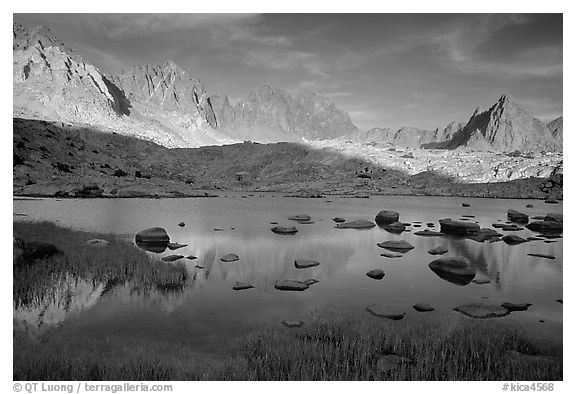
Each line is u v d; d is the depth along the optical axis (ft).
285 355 35.17
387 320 47.39
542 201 280.10
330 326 42.96
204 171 587.27
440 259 76.43
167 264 68.95
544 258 87.92
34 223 113.70
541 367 33.88
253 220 157.48
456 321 47.44
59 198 236.63
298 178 479.41
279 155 585.22
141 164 564.71
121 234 112.16
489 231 122.11
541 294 61.05
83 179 304.71
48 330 41.68
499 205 245.65
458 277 70.85
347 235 119.85
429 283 66.28
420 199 302.25
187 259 80.89
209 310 49.85
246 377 31.17
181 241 104.47
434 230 133.90
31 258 62.49
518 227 139.74
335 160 516.73
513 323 47.70
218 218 163.12
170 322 45.39
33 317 45.37
